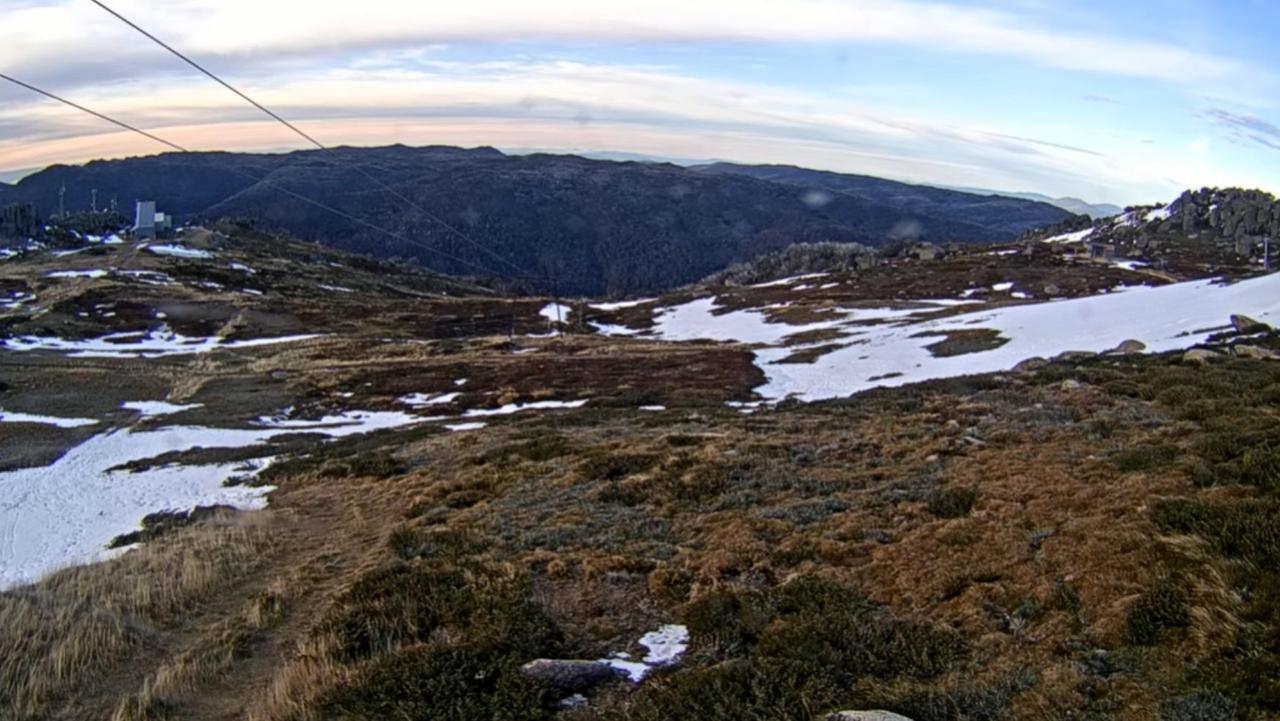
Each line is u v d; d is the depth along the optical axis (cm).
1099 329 5597
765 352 7475
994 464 2050
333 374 7112
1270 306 4778
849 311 10006
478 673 1208
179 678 1316
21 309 10206
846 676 1094
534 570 1706
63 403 6100
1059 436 2289
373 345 9012
